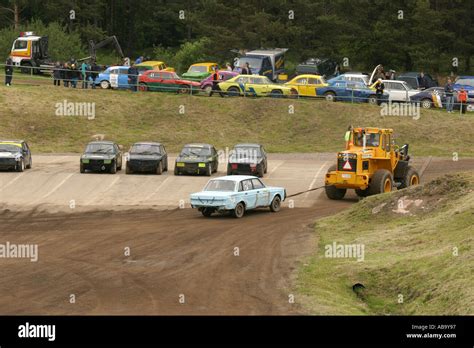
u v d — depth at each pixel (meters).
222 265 27.91
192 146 48.12
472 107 62.44
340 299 24.05
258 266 27.77
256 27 82.38
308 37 86.06
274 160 53.19
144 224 35.50
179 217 37.22
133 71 65.44
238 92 64.19
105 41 79.94
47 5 91.81
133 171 47.16
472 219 29.55
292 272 26.94
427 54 80.69
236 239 32.19
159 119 61.22
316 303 23.20
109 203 40.56
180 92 65.06
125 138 58.19
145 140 58.16
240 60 70.44
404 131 58.31
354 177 40.38
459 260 25.00
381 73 64.88
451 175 35.06
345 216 35.28
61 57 83.69
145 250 30.27
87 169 46.75
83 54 86.38
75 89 63.94
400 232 30.98
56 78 65.88
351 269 26.81
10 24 97.62
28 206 39.56
